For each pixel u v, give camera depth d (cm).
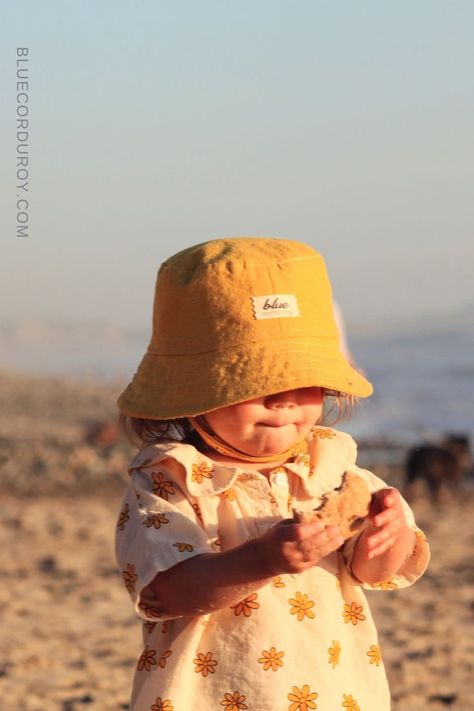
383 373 6272
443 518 1845
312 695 308
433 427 3581
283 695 305
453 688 750
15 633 898
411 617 1007
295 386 310
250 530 319
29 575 1190
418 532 338
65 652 836
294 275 321
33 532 1525
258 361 312
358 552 322
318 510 288
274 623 311
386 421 3709
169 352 323
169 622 316
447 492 2144
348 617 327
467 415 3966
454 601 1087
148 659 320
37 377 5884
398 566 325
